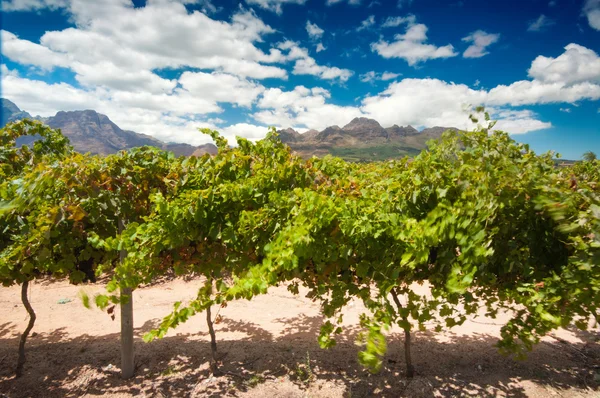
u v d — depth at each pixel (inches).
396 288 134.3
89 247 145.8
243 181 138.4
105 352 178.1
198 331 204.8
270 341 190.2
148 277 128.0
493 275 120.8
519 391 141.5
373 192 134.7
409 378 151.6
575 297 106.1
